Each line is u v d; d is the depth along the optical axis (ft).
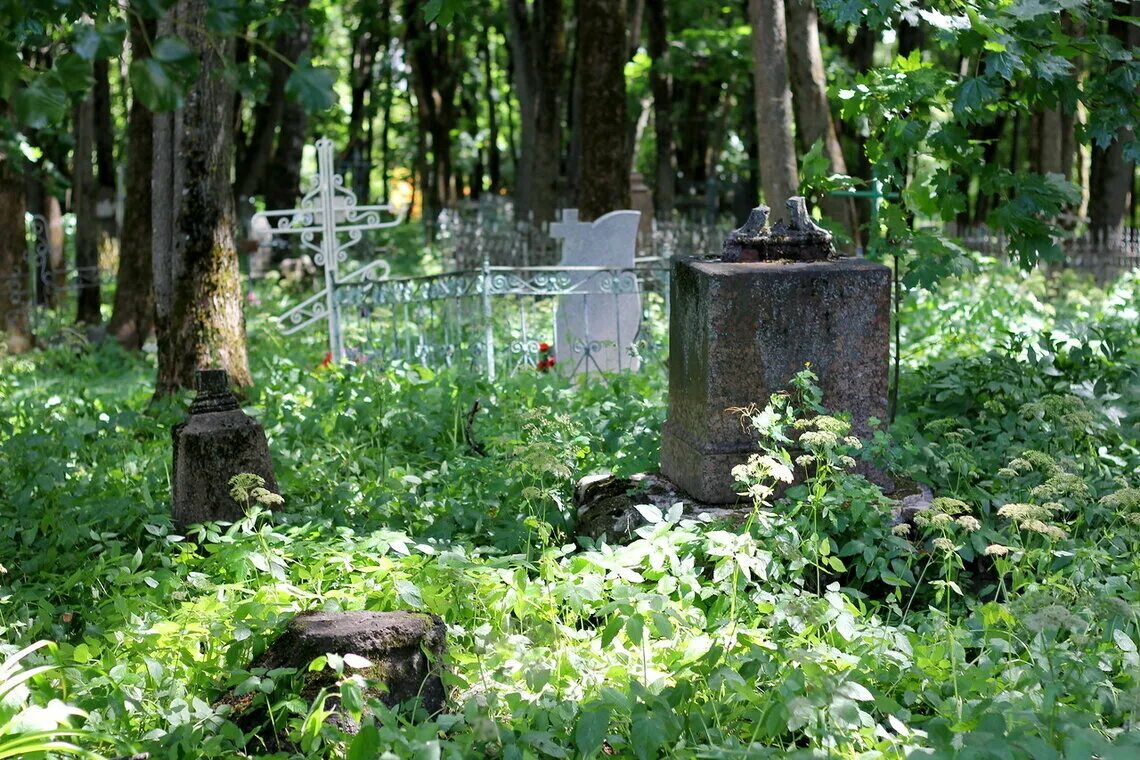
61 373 47.93
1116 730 13.50
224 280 35.29
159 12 11.00
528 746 13.15
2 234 55.52
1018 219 25.35
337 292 41.68
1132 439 24.48
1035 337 30.71
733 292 20.62
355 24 128.57
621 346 42.68
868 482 19.79
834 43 95.40
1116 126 23.36
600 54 62.85
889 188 27.20
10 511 23.54
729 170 121.29
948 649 15.42
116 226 82.74
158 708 14.47
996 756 11.82
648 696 13.50
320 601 17.67
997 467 22.52
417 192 165.89
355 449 26.84
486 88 134.92
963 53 23.75
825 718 13.12
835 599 16.26
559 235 42.50
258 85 12.14
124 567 18.89
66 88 10.77
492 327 41.60
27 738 12.32
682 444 21.75
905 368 34.63
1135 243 69.46
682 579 16.94
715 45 92.32
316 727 13.00
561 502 21.39
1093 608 14.44
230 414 23.16
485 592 17.21
